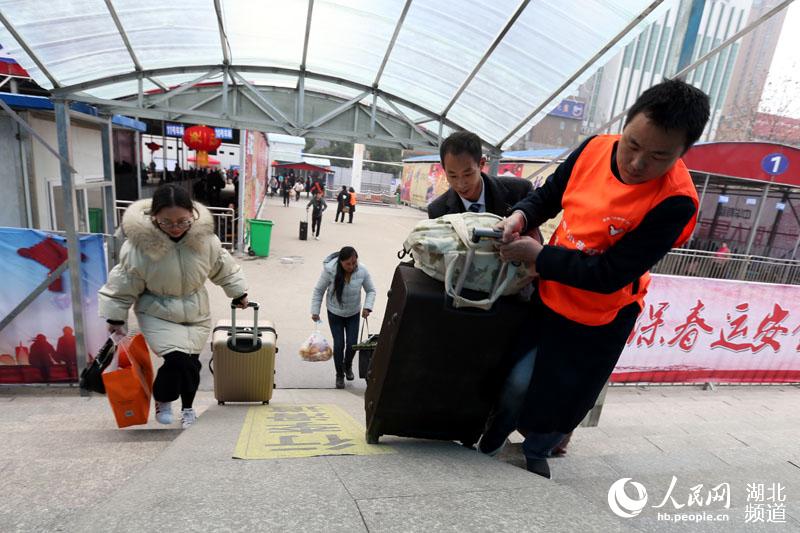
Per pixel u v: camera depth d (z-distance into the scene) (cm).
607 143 172
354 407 409
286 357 600
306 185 3912
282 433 247
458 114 561
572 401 198
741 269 961
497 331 192
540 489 173
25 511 188
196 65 511
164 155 1675
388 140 585
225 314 750
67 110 464
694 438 379
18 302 445
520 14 392
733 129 3303
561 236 182
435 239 176
